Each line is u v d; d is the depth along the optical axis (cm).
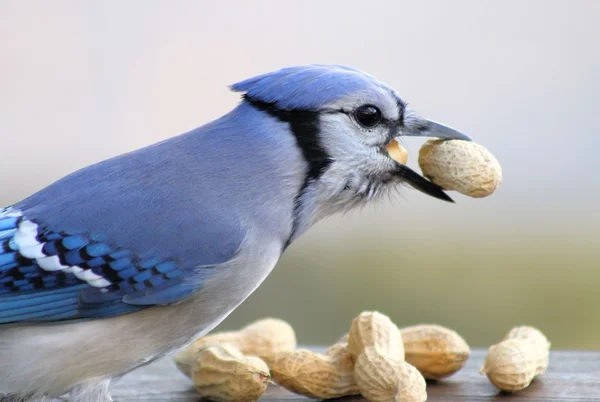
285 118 296
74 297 295
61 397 298
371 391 296
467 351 301
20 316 295
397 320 327
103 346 295
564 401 297
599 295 329
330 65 298
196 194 296
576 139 361
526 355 299
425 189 298
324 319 327
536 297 329
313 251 332
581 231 337
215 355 298
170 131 354
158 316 296
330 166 297
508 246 335
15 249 295
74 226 295
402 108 298
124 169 297
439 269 331
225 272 296
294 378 298
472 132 364
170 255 295
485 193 298
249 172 296
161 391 300
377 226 336
